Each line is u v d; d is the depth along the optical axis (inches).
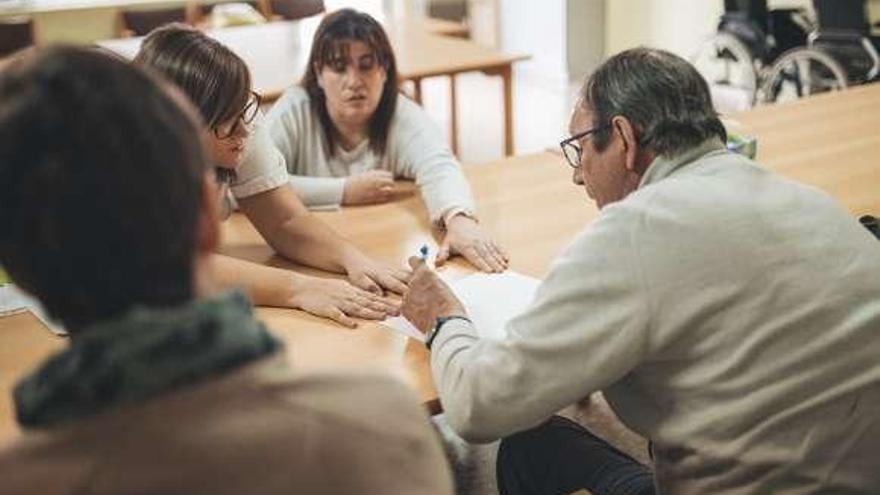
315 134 94.1
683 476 48.8
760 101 198.4
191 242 25.0
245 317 24.7
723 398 46.4
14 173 23.1
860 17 182.5
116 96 23.9
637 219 46.9
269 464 24.0
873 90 124.9
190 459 23.5
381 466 25.3
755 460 46.2
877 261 48.1
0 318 65.2
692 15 241.8
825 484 46.5
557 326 46.8
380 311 64.1
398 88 96.1
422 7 287.0
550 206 84.9
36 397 23.1
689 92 50.8
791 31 211.5
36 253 23.6
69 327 24.9
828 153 98.3
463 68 156.1
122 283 23.9
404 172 94.3
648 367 48.2
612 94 51.6
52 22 235.1
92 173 23.2
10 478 23.2
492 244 74.5
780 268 46.1
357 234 80.0
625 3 260.2
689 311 45.6
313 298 65.0
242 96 65.4
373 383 27.0
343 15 91.0
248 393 24.5
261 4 235.6
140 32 223.5
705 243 45.8
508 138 166.1
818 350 45.8
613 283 46.0
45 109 23.4
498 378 47.9
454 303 58.3
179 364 23.2
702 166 49.9
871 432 46.5
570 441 61.6
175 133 24.5
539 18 265.6
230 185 74.1
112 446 23.3
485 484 90.6
